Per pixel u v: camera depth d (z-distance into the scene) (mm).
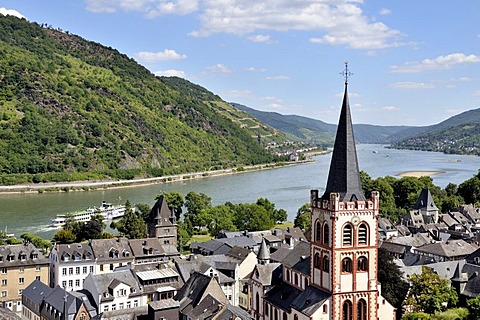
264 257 156250
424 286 131500
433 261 172875
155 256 180375
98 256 169000
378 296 103562
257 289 125375
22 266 156125
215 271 152125
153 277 141625
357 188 97062
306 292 102750
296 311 101125
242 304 154000
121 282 135625
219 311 113938
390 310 107312
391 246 197750
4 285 153625
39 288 142250
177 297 127562
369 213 96062
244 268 161250
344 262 95688
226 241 198125
